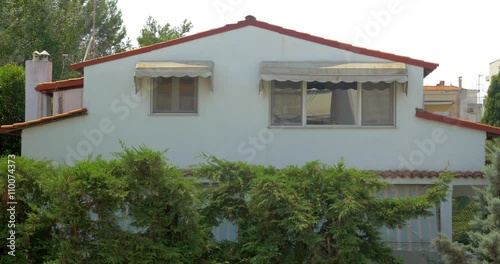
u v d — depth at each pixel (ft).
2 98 87.51
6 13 128.26
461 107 136.67
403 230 62.44
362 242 43.29
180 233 40.93
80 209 38.47
